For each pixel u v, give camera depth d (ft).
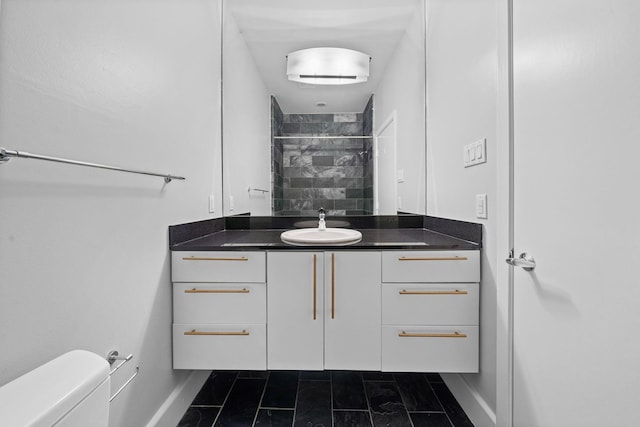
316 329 4.23
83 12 2.61
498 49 3.65
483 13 3.99
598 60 2.36
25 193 2.12
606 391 2.34
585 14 2.48
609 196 2.29
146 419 3.62
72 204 2.52
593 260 2.44
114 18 3.01
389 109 6.51
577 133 2.58
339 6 6.11
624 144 2.17
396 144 6.56
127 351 3.26
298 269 4.22
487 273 4.00
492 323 3.89
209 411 4.50
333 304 4.22
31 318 2.17
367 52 6.39
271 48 6.43
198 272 4.22
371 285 4.21
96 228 2.80
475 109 4.24
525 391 3.31
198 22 5.05
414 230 6.20
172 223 4.24
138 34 3.41
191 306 4.23
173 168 4.23
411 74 6.31
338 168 6.54
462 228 4.61
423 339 4.19
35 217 2.20
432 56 5.83
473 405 4.25
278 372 5.50
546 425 2.99
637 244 2.10
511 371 3.52
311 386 5.09
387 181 6.60
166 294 4.10
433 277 4.19
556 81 2.80
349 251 4.21
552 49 2.84
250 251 4.23
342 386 5.09
